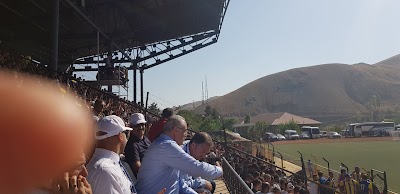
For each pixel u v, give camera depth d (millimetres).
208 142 4848
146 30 28391
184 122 4207
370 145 62219
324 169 25562
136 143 5133
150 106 31719
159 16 26719
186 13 26547
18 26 21859
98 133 2852
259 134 79500
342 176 18422
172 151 3947
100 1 22953
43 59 17125
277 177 15477
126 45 30172
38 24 21562
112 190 2674
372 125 88938
